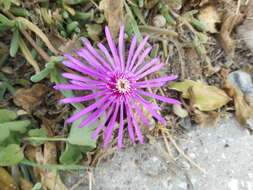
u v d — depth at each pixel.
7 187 0.08
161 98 0.09
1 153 0.08
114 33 0.09
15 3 0.08
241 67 0.11
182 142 0.10
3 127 0.08
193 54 0.10
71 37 0.09
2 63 0.09
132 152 0.10
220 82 0.11
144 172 0.10
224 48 0.11
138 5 0.10
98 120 0.09
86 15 0.09
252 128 0.10
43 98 0.09
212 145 0.10
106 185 0.09
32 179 0.09
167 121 0.10
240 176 0.10
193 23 0.11
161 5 0.10
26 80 0.09
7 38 0.09
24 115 0.09
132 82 0.09
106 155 0.09
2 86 0.09
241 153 0.10
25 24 0.08
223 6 0.11
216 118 0.10
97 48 0.09
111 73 0.09
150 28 0.10
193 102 0.10
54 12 0.09
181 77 0.10
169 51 0.10
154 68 0.09
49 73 0.09
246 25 0.11
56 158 0.09
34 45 0.09
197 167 0.10
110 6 0.09
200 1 0.10
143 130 0.10
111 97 0.09
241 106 0.10
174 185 0.10
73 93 0.09
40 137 0.08
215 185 0.10
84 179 0.09
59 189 0.09
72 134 0.08
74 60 0.08
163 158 0.10
